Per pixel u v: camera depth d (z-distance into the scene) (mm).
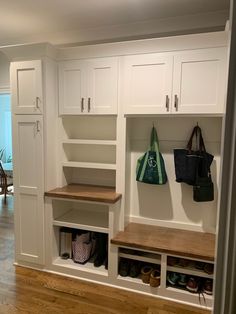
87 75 2383
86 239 2586
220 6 2264
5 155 6156
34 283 2348
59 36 2969
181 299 2119
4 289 2252
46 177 2467
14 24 2715
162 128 2516
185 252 2041
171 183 2545
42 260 2549
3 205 4645
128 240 2252
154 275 2215
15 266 2643
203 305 2059
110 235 2311
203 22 2439
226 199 563
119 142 2393
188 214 2518
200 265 2150
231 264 553
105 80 2338
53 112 2504
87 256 2568
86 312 1987
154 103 2213
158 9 2334
